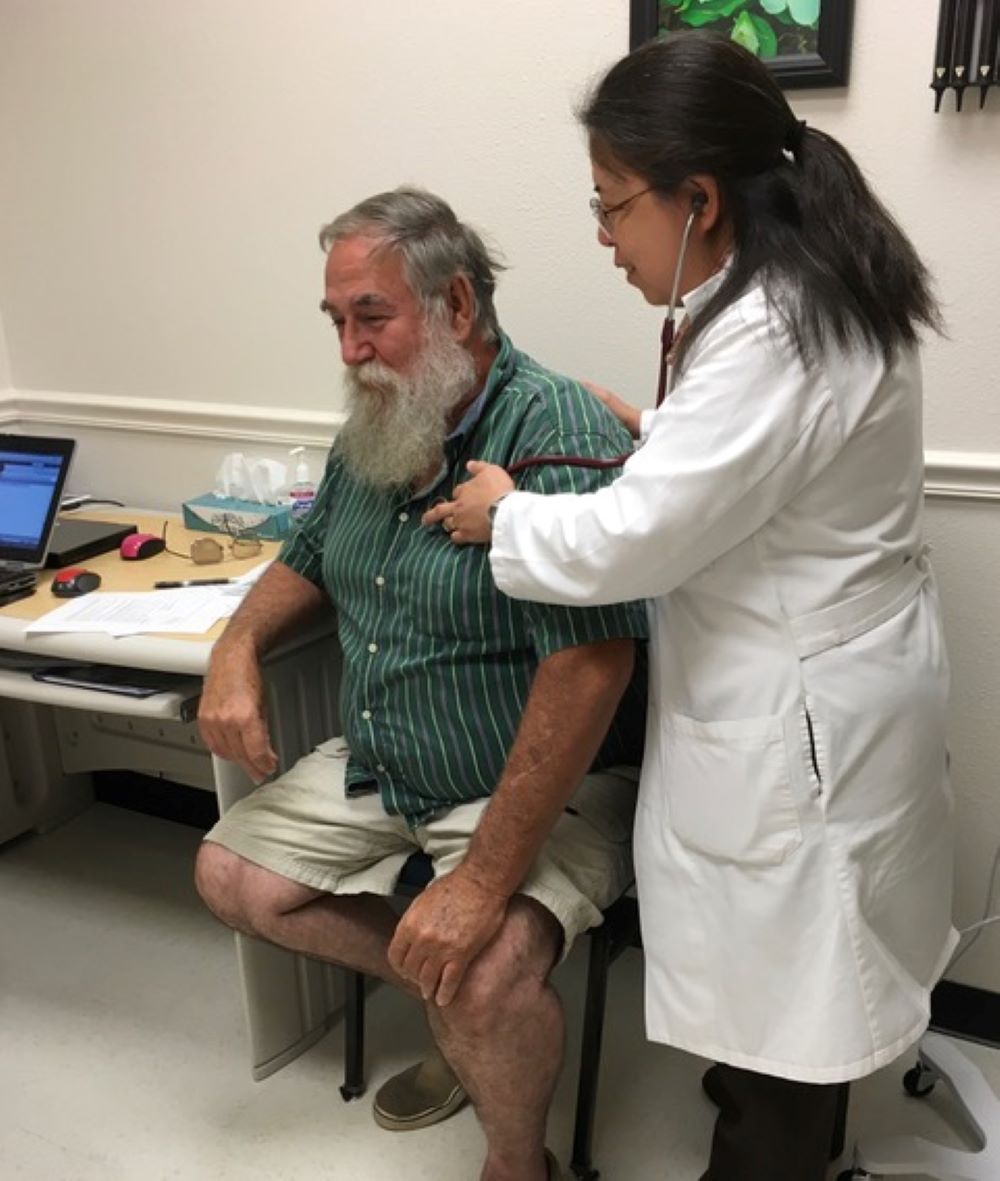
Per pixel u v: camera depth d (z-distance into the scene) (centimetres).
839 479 109
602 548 110
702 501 105
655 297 117
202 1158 159
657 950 127
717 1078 162
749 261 105
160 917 217
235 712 146
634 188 109
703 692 117
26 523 185
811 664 112
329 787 157
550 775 126
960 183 144
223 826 157
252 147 195
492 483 128
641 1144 160
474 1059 133
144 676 162
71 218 220
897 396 109
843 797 113
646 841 127
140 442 230
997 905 170
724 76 103
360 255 134
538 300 178
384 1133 163
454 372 138
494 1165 142
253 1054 173
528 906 135
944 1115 164
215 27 191
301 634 169
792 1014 116
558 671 126
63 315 229
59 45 207
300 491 203
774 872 114
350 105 184
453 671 140
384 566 146
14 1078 175
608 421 139
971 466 152
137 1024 187
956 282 148
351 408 144
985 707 162
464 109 174
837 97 148
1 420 240
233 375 213
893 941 122
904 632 117
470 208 179
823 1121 128
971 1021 178
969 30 136
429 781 144
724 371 104
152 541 198
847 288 104
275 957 171
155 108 202
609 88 109
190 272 211
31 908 220
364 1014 182
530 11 165
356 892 152
